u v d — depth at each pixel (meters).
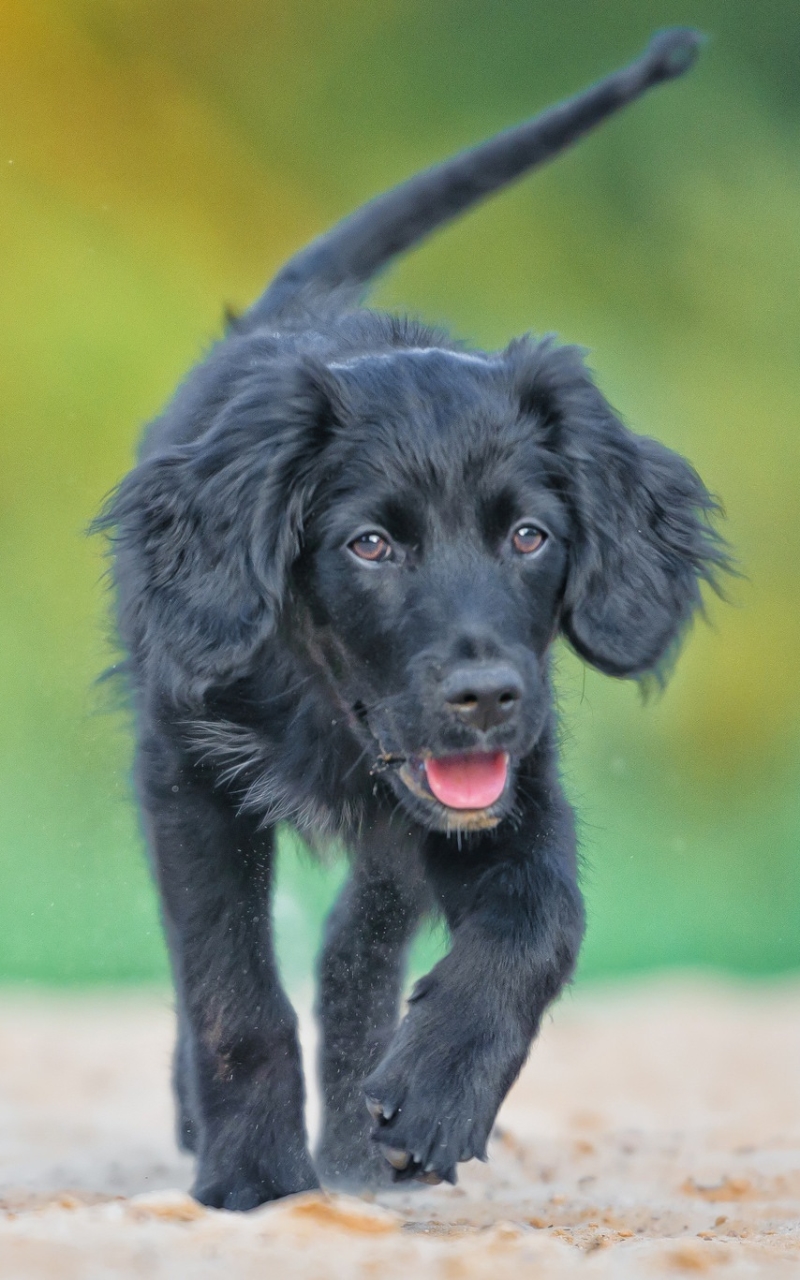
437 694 6.75
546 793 7.32
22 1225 5.53
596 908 23.61
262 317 9.42
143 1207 5.85
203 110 30.73
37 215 28.45
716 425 30.11
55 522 26.12
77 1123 10.91
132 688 8.48
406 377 7.56
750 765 27.25
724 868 25.98
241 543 7.43
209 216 30.25
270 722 7.74
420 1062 6.42
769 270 30.98
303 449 7.43
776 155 31.59
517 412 7.55
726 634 28.09
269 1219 5.77
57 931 19.44
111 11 30.33
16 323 27.16
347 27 31.64
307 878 11.05
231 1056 7.25
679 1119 11.66
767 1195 8.15
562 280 30.67
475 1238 5.59
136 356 27.42
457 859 7.27
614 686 25.16
